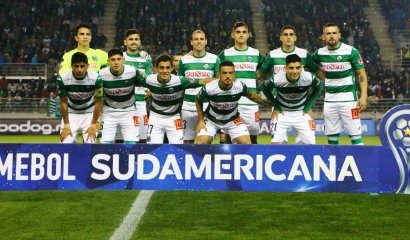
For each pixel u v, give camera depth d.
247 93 7.04
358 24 28.03
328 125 7.51
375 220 4.78
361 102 7.23
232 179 5.33
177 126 7.39
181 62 7.98
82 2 28.64
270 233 4.33
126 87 7.17
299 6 29.09
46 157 5.38
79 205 5.43
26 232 4.32
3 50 25.59
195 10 28.30
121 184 5.38
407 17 29.98
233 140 7.33
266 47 28.39
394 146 5.23
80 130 7.59
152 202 5.61
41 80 23.31
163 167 5.37
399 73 25.08
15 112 21.44
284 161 5.31
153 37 26.88
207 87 6.89
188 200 5.72
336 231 4.39
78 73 6.76
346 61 7.25
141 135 8.43
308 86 6.95
